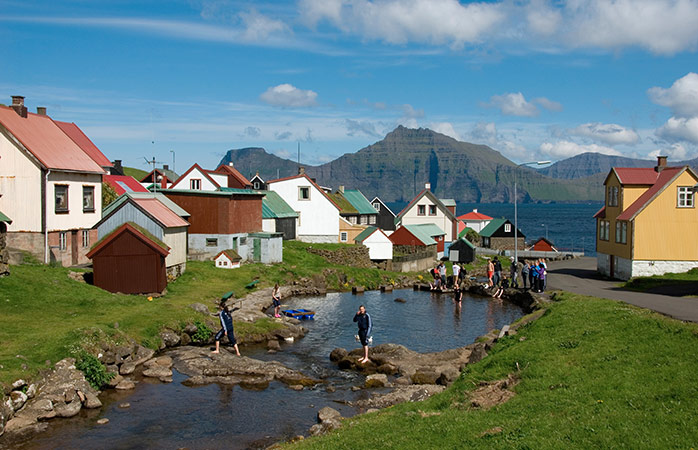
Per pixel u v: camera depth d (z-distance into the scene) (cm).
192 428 1936
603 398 1504
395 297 5312
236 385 2419
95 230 4538
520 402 1606
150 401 2197
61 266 3891
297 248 6631
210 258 5438
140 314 3083
